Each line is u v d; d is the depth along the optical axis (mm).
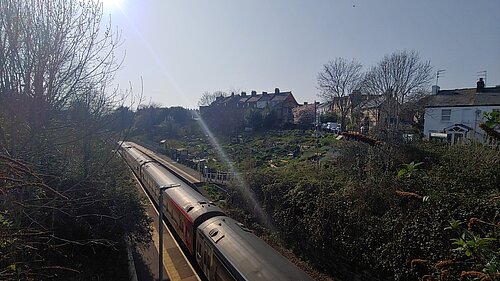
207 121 57750
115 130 9578
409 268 7734
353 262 9633
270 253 7879
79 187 8688
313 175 13789
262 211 15000
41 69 6652
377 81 35969
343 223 10133
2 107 6270
